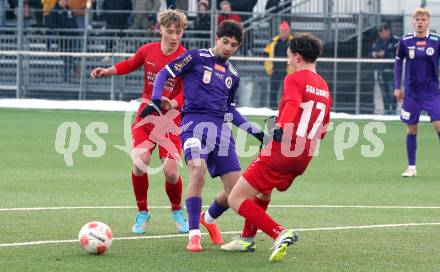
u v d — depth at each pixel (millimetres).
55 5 57594
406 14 55406
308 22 54531
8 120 46656
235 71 18188
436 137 43750
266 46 54156
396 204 23766
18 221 20094
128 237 18625
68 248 17156
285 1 59562
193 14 55594
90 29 55625
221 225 20203
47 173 28891
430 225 20375
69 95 54250
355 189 26703
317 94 16469
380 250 17375
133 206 22703
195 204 17406
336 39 52500
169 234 19109
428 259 16562
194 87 17859
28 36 55719
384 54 52062
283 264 15992
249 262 16156
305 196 25078
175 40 19797
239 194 16578
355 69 51406
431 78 30500
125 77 53188
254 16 54812
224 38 17750
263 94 52156
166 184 19406
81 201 23312
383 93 51188
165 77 17750
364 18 54344
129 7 56938
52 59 54281
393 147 39438
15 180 27094
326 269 15602
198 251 17141
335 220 21000
